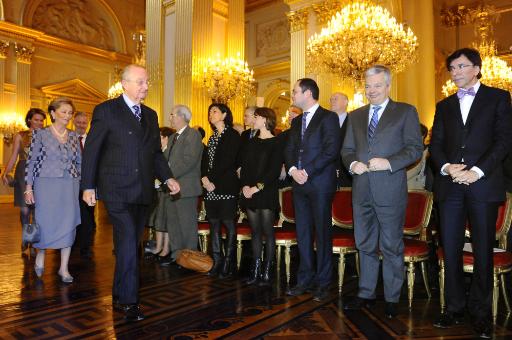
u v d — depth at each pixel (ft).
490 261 8.79
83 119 17.61
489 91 8.92
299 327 9.12
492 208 8.74
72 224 13.16
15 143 17.16
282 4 50.83
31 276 13.79
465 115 9.14
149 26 27.71
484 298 8.80
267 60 52.19
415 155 9.59
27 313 10.05
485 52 40.37
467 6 42.80
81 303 10.85
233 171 13.70
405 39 21.90
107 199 9.51
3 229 26.25
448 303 9.32
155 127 10.28
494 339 8.50
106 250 18.75
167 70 26.73
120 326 9.19
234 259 14.74
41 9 53.83
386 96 10.16
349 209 13.67
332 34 22.03
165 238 16.08
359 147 10.25
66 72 56.03
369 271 10.48
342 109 15.67
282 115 54.85
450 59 9.16
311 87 11.38
